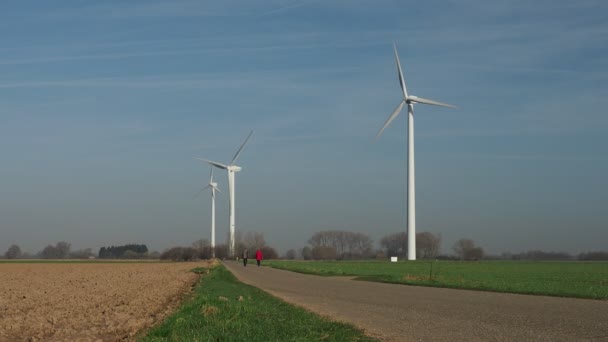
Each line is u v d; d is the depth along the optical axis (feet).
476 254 654.53
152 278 211.61
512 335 64.75
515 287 144.36
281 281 179.32
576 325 72.74
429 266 332.80
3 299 127.75
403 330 69.05
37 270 317.01
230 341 59.72
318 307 97.19
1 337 74.38
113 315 94.07
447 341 60.95
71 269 330.75
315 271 246.88
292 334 63.67
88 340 70.13
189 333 64.39
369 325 73.56
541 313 86.58
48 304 115.65
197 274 239.30
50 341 70.03
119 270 306.76
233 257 486.79
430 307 96.63
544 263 476.95
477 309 92.94
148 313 95.66
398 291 135.23
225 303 92.32
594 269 309.01
